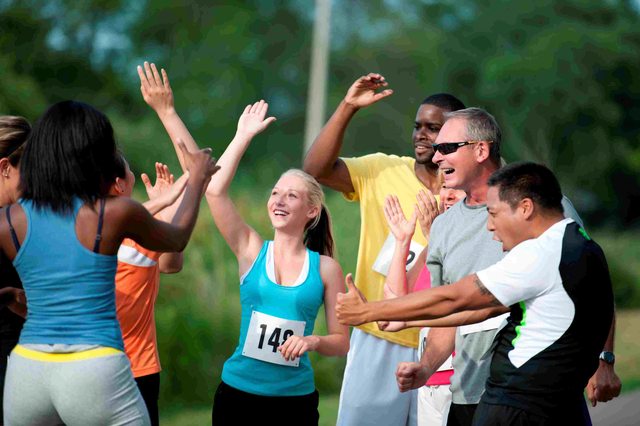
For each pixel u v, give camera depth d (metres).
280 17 112.12
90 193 10.71
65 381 10.49
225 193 14.32
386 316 11.27
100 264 10.71
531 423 11.16
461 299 11.13
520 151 107.81
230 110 104.69
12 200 12.27
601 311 11.18
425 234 14.24
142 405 10.92
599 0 113.94
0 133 12.18
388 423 15.61
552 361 11.09
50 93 93.19
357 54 110.75
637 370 34.59
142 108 99.62
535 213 11.30
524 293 11.06
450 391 14.32
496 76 106.69
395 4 117.38
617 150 111.75
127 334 13.88
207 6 109.94
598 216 117.62
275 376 13.77
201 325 31.09
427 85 110.81
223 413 13.95
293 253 14.17
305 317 13.99
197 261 33.19
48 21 94.31
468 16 117.38
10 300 11.74
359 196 16.03
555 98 106.44
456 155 13.24
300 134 109.56
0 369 12.20
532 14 112.62
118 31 104.62
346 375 15.80
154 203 12.43
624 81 109.25
